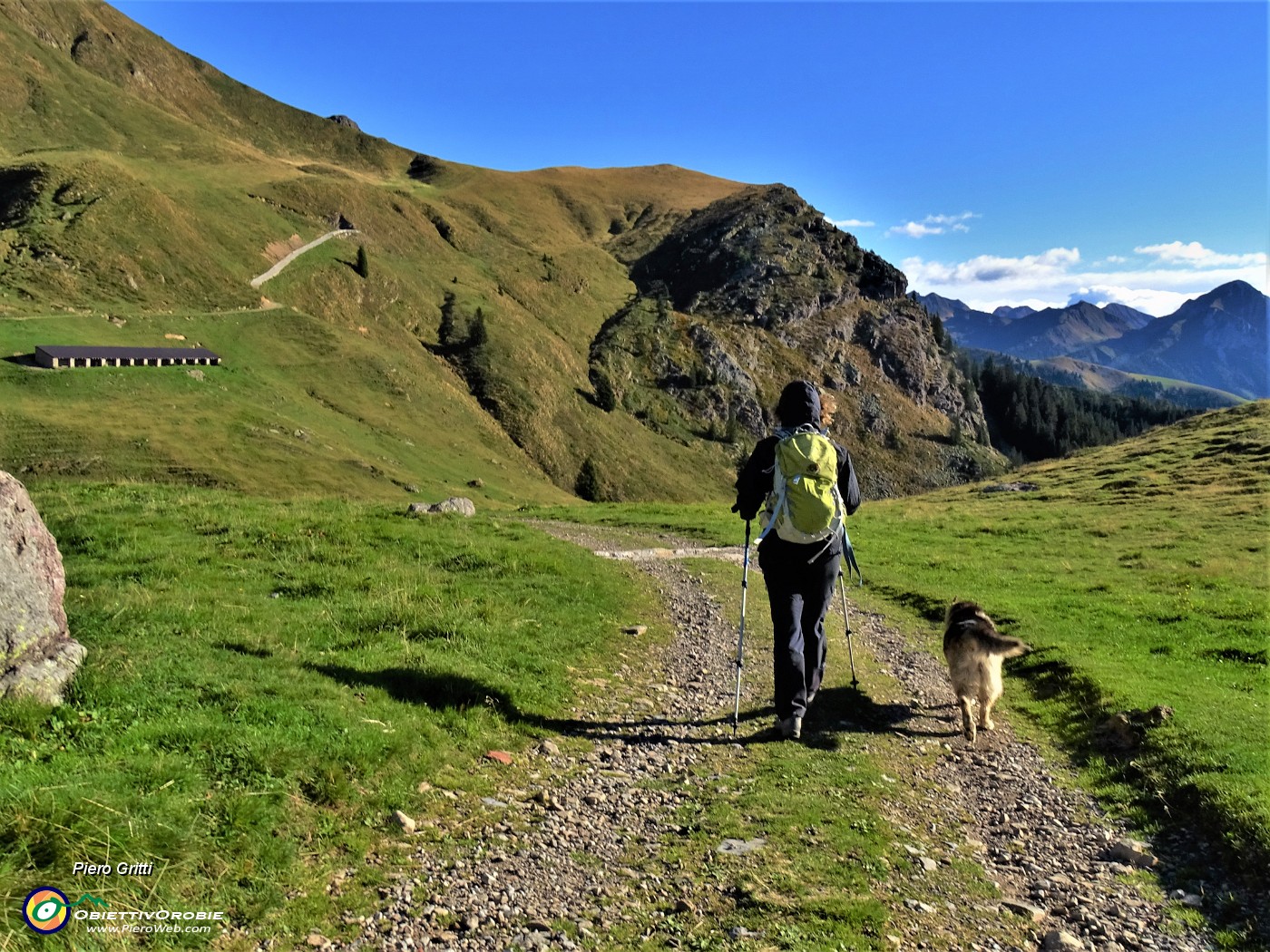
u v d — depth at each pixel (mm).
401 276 197750
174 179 189375
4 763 4797
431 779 6266
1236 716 8922
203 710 6066
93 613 8078
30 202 148250
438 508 23625
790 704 8109
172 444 92625
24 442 84750
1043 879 5777
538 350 196250
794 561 7996
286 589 11195
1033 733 9484
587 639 11289
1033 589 19281
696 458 193375
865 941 4535
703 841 5750
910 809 6805
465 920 4520
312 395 133125
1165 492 35969
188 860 4398
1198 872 5832
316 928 4281
